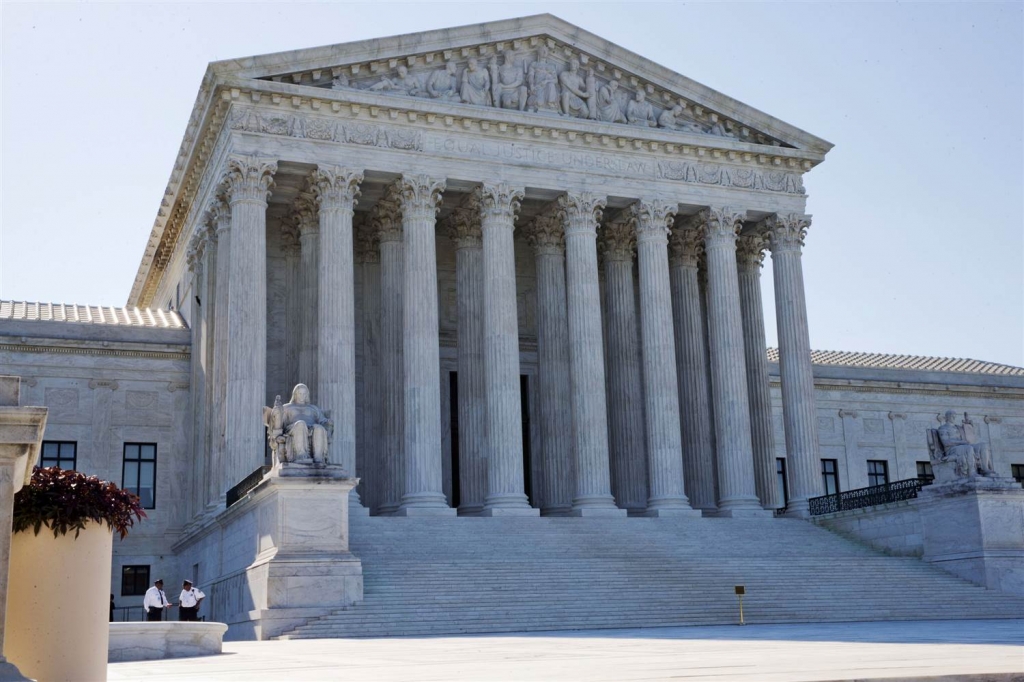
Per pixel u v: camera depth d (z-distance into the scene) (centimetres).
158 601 4125
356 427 6194
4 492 1192
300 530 3856
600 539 5031
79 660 1519
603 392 5884
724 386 6159
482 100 5881
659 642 2692
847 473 8038
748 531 5491
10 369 6128
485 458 6075
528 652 2348
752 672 1560
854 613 4241
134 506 1617
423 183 5650
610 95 6206
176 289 7294
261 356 5228
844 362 8644
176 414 6394
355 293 6350
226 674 1880
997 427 8675
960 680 1399
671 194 6228
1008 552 4722
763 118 6444
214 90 5353
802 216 6488
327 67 5525
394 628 3694
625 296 6644
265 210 5541
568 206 6006
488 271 5759
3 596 1175
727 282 6256
